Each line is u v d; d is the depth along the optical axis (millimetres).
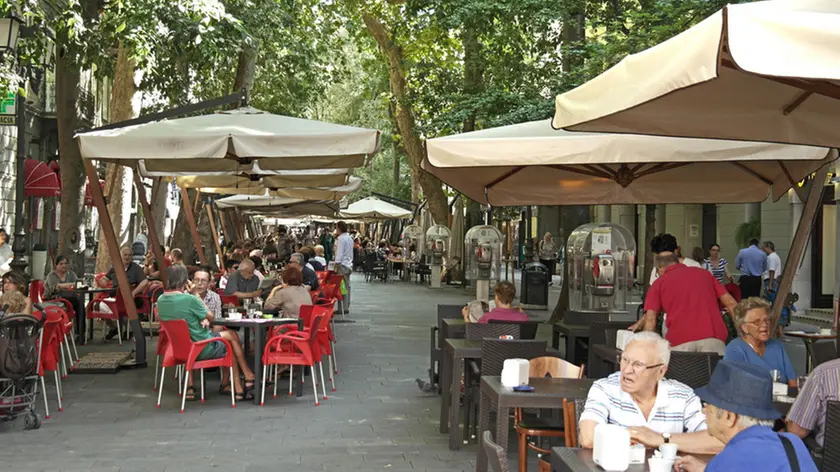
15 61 13641
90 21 18625
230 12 19391
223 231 34219
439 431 9195
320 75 29344
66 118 20781
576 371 7164
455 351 8422
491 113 23266
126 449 8266
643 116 6012
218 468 7605
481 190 10992
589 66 18141
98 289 16016
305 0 25344
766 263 20906
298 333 10820
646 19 16812
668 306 8117
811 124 6074
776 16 3621
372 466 7734
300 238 80250
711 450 4867
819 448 5328
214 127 11430
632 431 4906
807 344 11312
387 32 31609
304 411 10203
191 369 10289
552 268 35094
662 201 10867
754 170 10398
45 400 9672
